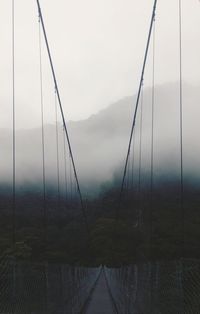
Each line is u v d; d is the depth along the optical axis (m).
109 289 32.88
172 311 7.98
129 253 44.25
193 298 7.02
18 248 18.70
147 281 11.49
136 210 37.22
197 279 6.96
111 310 19.77
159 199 25.77
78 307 18.30
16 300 7.57
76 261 34.56
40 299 9.45
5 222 19.64
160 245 18.30
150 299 10.73
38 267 9.55
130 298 15.41
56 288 11.90
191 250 16.31
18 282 7.75
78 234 42.81
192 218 19.05
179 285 7.53
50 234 28.03
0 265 7.27
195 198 23.38
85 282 25.36
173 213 21.89
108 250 62.62
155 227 20.34
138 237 32.47
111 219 75.12
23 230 25.62
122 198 53.62
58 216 29.80
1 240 17.27
